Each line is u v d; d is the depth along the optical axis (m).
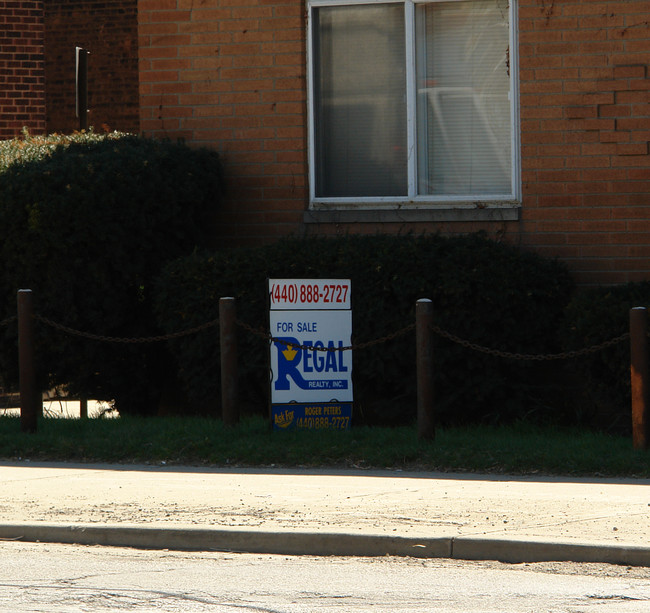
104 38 35.81
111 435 19.83
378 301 20.77
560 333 20.50
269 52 24.12
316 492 16.11
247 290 21.33
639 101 22.30
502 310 20.61
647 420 17.59
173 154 22.66
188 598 11.66
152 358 23.25
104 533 14.20
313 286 20.05
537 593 11.77
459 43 23.80
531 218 22.86
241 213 24.36
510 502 15.25
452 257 20.70
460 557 13.31
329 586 12.11
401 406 21.17
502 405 21.23
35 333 21.48
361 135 24.28
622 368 19.55
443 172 23.92
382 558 13.41
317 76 24.39
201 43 24.39
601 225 22.53
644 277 22.34
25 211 21.09
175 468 18.36
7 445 19.44
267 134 24.19
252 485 16.72
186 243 23.39
